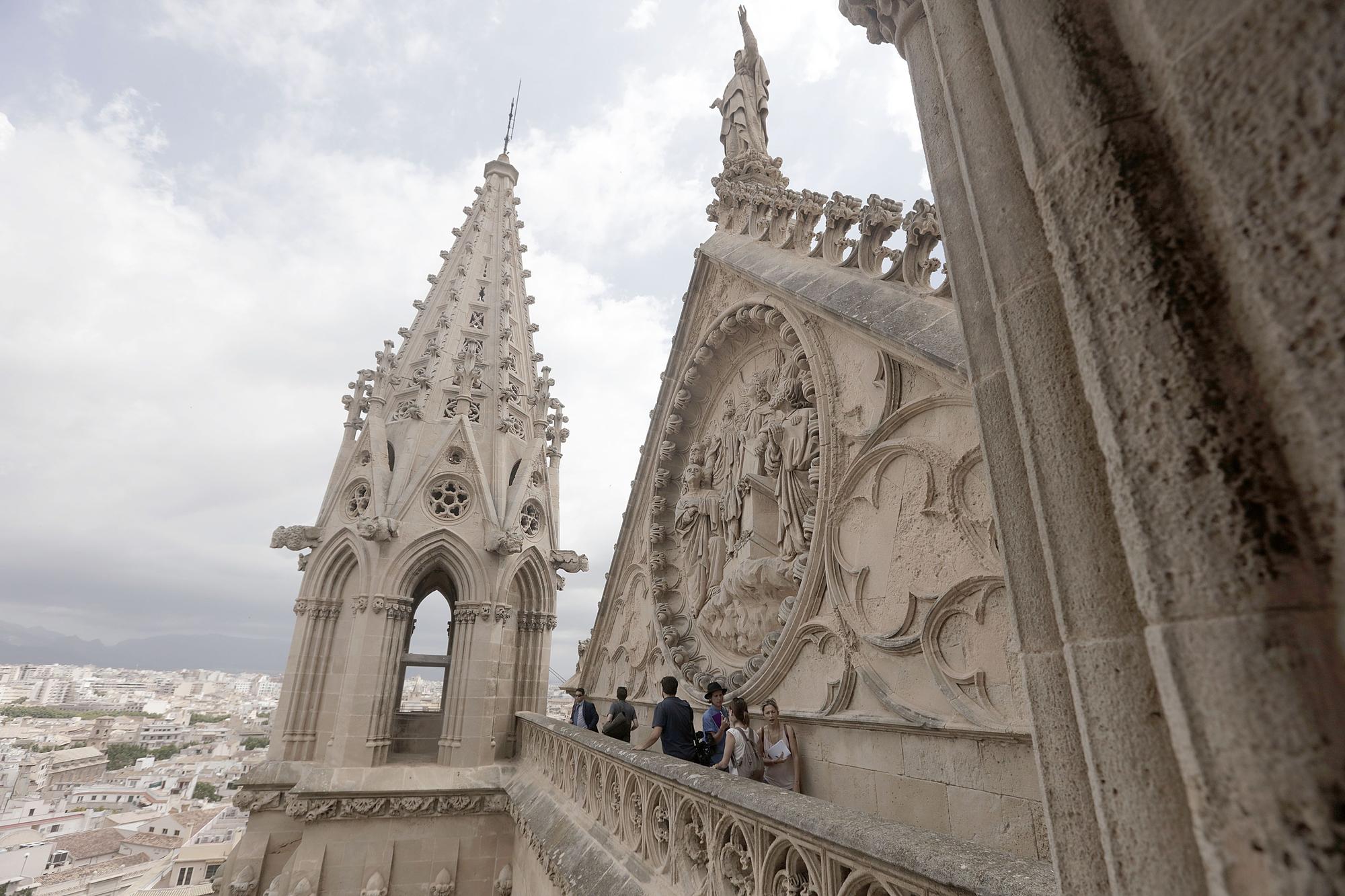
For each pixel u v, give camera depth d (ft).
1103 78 5.38
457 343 62.54
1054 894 7.20
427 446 55.26
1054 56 5.78
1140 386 4.78
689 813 18.90
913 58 12.70
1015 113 6.23
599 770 28.76
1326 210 3.60
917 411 20.68
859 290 24.22
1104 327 5.09
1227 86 4.27
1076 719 6.47
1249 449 4.17
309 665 49.08
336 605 50.83
